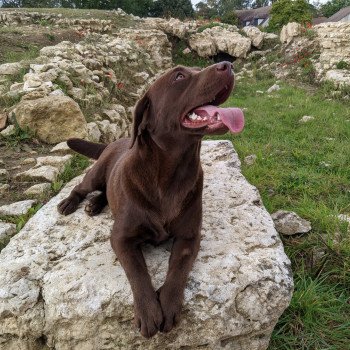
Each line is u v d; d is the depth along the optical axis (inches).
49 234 38.6
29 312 30.7
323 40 174.7
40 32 174.9
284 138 91.1
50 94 76.0
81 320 29.8
